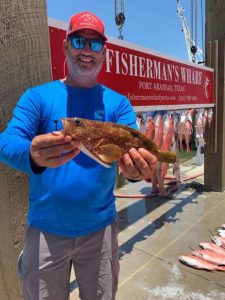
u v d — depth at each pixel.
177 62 4.80
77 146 1.33
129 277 3.31
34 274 1.80
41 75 2.21
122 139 1.42
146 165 1.45
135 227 4.58
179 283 3.21
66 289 1.90
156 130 4.39
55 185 1.70
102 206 1.86
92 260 1.88
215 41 5.90
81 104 1.77
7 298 2.13
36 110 1.67
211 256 3.64
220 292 3.07
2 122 2.00
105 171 1.79
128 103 1.96
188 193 6.06
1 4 1.94
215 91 6.00
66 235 1.77
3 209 2.06
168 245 4.01
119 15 5.40
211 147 6.07
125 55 3.60
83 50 1.76
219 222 4.69
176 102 4.83
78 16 1.80
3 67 1.99
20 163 1.42
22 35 2.07
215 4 5.80
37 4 2.14
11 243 2.15
